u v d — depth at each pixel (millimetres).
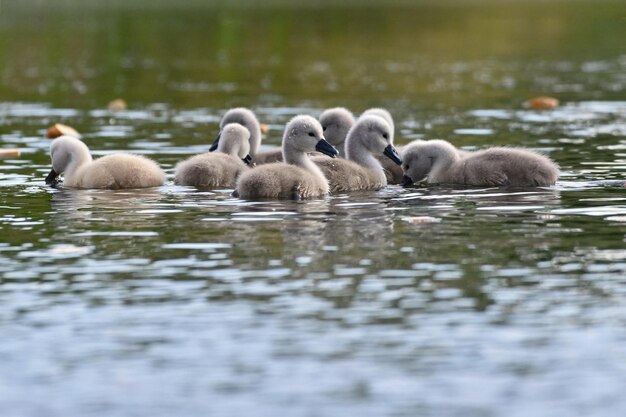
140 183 19016
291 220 15719
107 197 17906
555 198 17391
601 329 10805
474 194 18062
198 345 10523
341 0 72000
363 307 11500
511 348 10344
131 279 12602
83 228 15312
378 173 19500
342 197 17922
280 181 17688
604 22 55938
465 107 30906
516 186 18812
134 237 14688
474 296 11836
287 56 45281
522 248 13828
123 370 9984
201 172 19062
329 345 10469
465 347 10391
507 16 59906
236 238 14516
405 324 10977
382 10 64625
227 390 9523
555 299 11703
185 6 67875
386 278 12500
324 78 38219
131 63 43219
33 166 21547
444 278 12500
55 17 60594
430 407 9148
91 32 53469
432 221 15594
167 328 10977
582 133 25531
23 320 11258
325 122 22234
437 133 26016
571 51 45625
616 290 11984
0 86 36656
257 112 30391
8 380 9812
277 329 10898
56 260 13500
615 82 35781
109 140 25312
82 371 9977
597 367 9906
